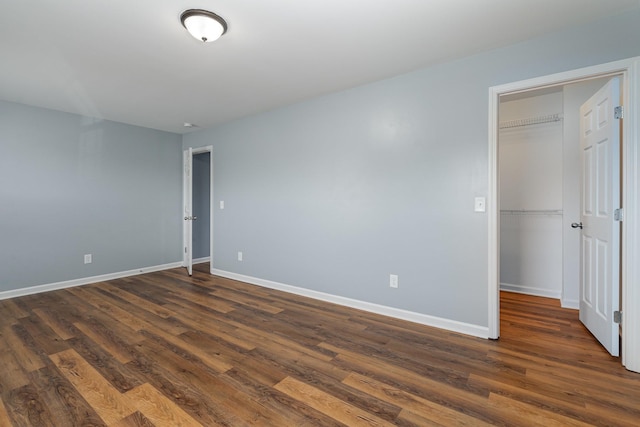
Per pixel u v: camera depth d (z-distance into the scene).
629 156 1.96
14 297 3.62
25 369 2.05
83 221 4.21
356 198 3.17
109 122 4.44
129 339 2.50
